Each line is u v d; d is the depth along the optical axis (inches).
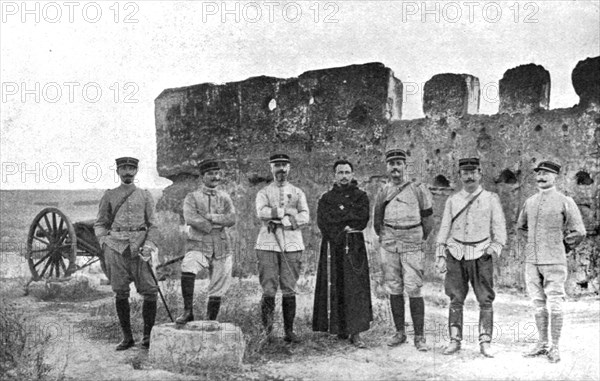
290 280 238.5
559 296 220.7
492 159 296.8
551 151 291.0
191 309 238.2
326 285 239.8
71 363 213.0
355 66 285.4
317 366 210.8
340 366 211.3
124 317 232.4
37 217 293.1
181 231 263.7
